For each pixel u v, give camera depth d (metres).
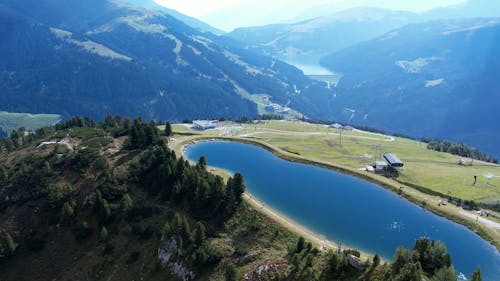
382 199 138.88
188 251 102.25
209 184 126.38
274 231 109.00
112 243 114.31
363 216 123.94
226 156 189.12
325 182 155.62
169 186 130.38
